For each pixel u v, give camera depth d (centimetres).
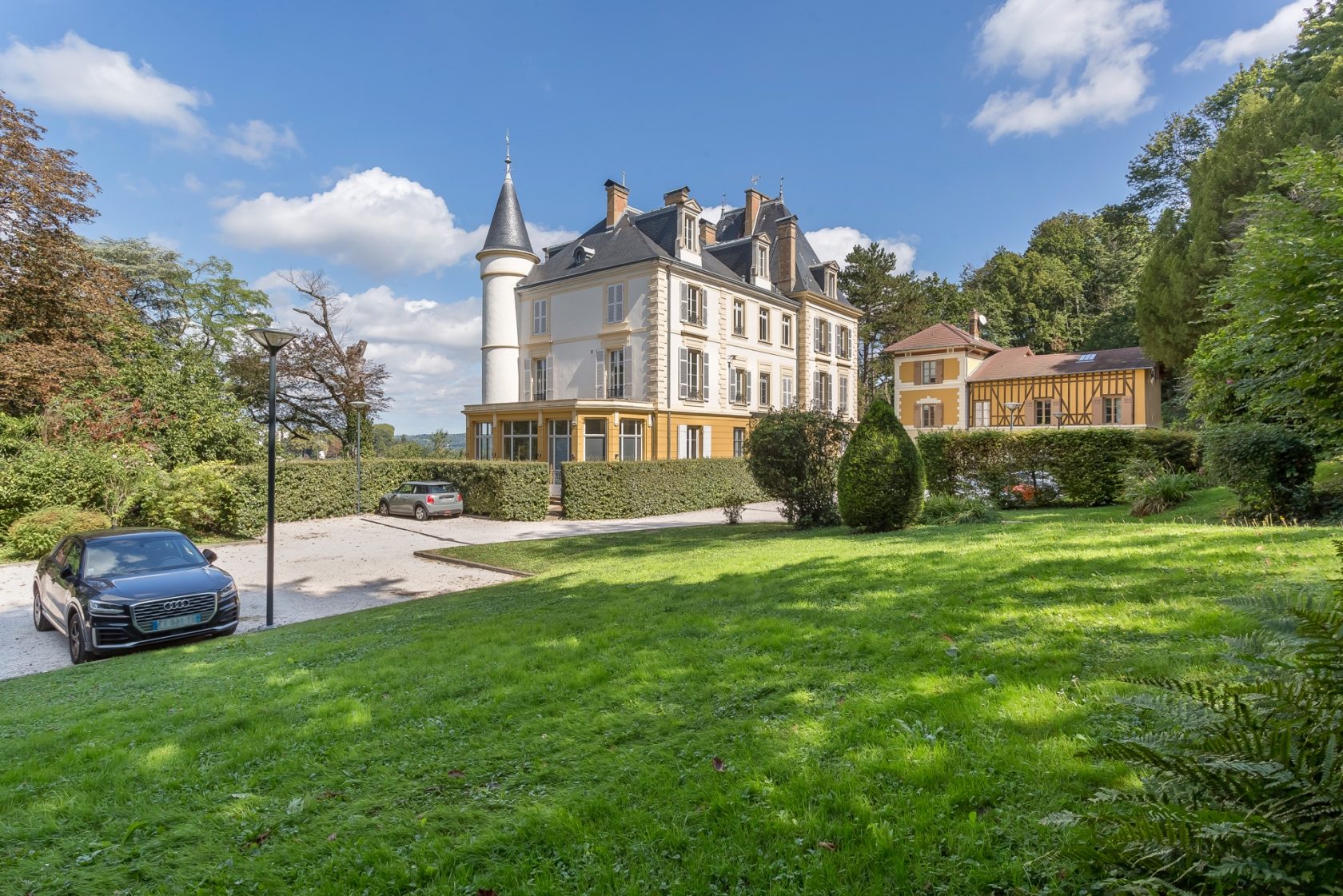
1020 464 1440
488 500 2288
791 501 1466
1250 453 853
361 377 3506
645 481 2278
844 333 4097
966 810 254
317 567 1434
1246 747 167
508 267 3353
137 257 3281
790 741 328
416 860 260
